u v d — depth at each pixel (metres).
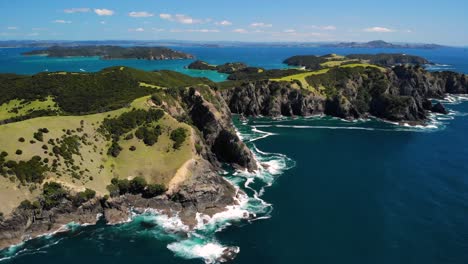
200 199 101.94
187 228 92.31
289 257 81.44
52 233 88.12
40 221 88.69
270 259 80.62
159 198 100.75
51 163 97.19
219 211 100.69
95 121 121.31
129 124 123.12
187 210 99.56
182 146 114.75
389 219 99.25
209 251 82.88
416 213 102.94
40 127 106.81
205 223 95.12
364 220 98.50
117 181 101.56
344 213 102.31
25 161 94.31
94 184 98.75
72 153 103.50
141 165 108.06
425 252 84.31
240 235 89.88
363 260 80.94
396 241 88.69
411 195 114.75
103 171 104.25
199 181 105.12
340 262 80.12
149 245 84.69
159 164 108.56
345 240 88.75
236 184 120.00
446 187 121.12
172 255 81.19
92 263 77.62
